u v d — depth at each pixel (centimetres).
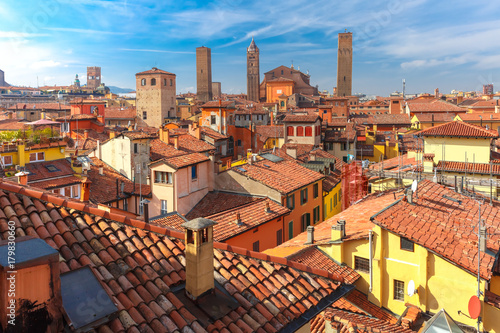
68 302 895
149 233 1308
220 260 1372
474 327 2084
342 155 8750
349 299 2372
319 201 4819
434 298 2230
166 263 1206
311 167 5369
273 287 1347
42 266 743
